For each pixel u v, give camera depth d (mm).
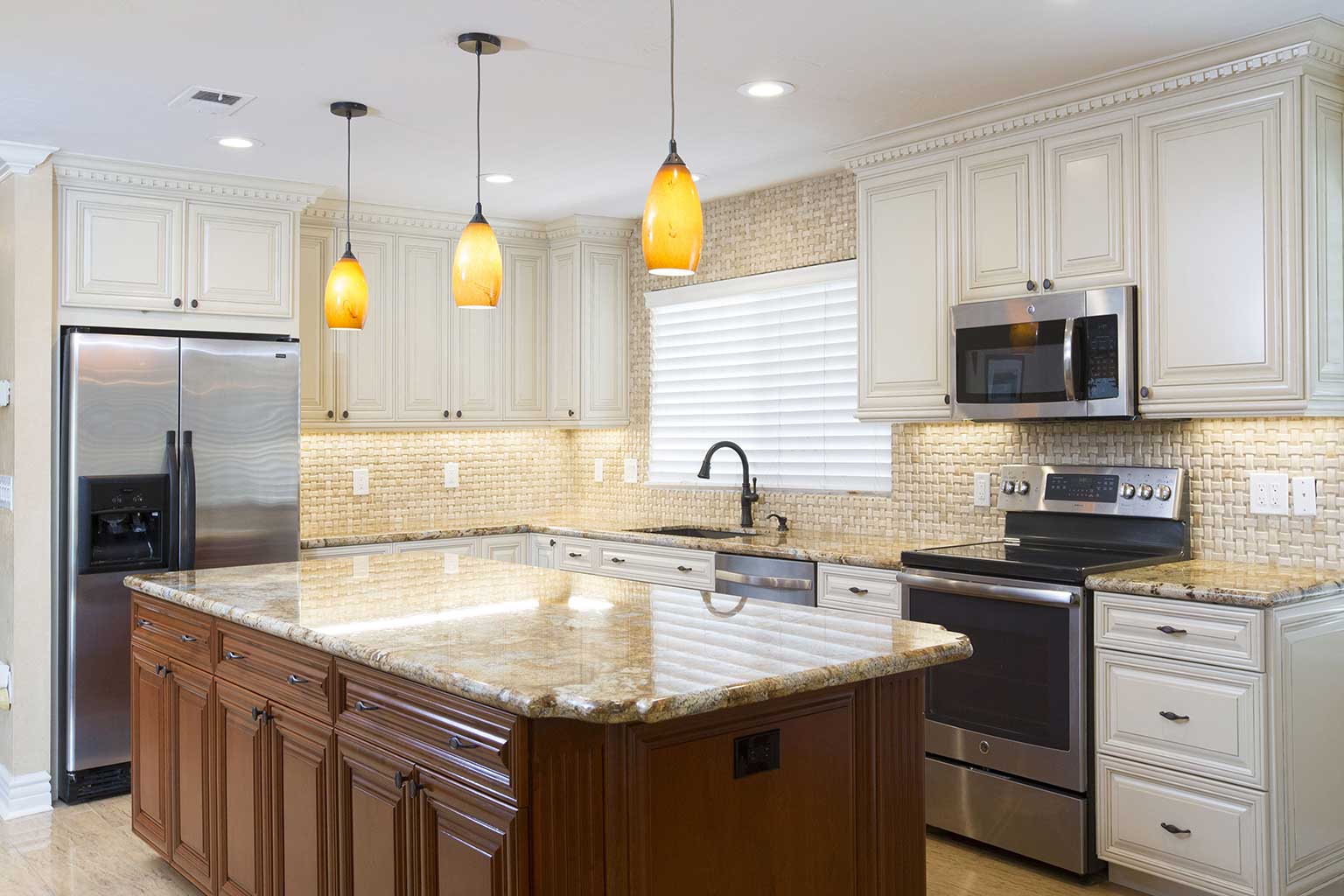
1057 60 3264
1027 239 3672
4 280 4297
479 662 2111
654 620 2602
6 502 4266
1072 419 3609
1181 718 2990
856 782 2285
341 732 2461
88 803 4207
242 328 4719
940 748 3609
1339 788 3080
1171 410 3307
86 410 4176
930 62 3281
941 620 3590
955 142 3875
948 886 3262
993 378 3723
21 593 4156
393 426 5410
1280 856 2852
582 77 3414
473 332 5676
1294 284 3029
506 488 6109
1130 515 3641
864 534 4676
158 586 3258
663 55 3219
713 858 2025
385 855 2307
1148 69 3285
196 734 3146
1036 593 3279
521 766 1909
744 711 2068
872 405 4184
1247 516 3461
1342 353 3141
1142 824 3090
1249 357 3125
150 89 3506
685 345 5613
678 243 2359
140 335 4430
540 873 1901
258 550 4598
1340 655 3088
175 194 4551
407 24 2963
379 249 5379
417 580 3342
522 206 5434
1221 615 2906
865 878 2301
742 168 4641
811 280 4840
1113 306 3387
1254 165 3113
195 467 4418
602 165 4555
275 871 2746
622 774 1892
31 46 3119
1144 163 3361
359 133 4035
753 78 3426
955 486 4309
